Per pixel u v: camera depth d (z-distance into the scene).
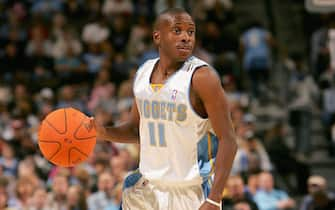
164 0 17.61
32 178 12.93
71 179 13.30
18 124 15.27
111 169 13.48
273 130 16.50
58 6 21.11
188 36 5.70
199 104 5.67
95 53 19.28
